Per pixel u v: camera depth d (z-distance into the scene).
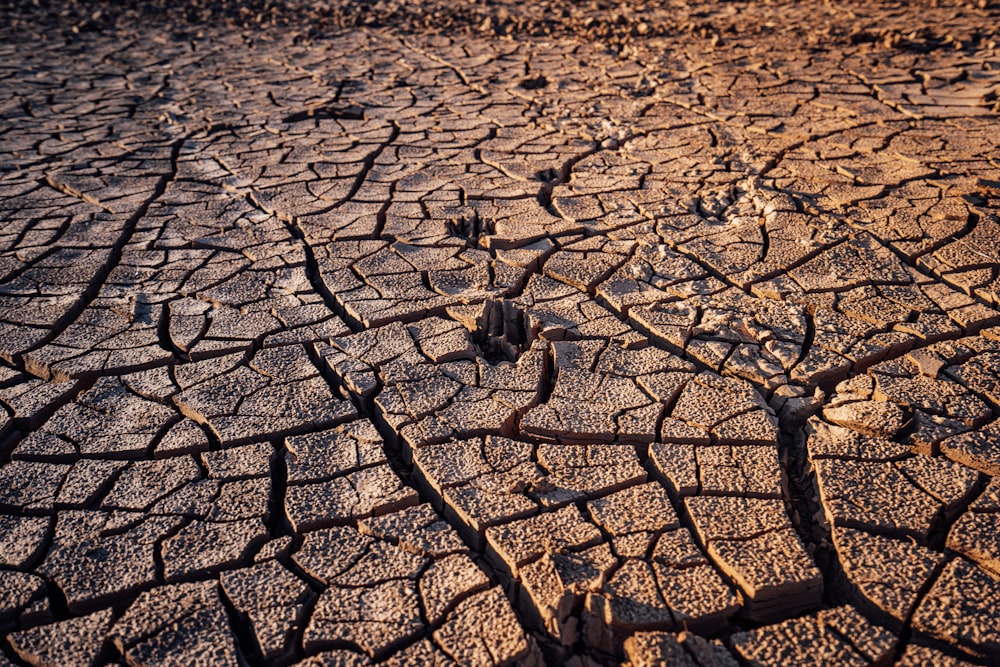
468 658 1.89
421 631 1.97
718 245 3.83
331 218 4.25
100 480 2.46
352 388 2.88
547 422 2.67
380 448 2.58
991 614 1.96
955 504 2.28
